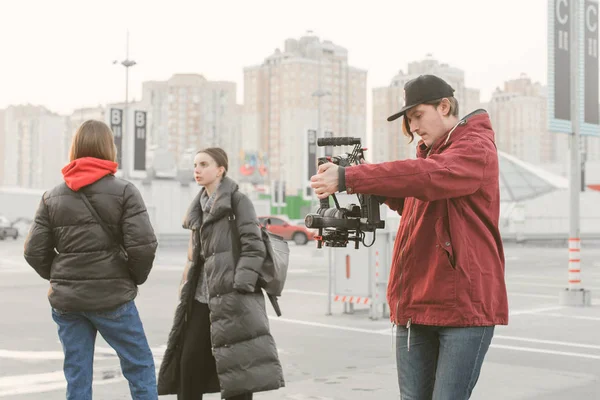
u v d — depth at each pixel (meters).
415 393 2.78
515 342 8.79
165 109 136.75
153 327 9.81
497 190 2.71
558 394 6.02
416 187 2.46
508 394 6.00
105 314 3.87
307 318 10.88
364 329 9.77
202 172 4.59
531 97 131.00
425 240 2.68
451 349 2.64
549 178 55.69
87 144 3.89
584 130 13.07
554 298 14.01
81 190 3.83
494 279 2.68
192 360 4.47
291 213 92.88
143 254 3.86
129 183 3.93
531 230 51.16
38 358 7.48
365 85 127.12
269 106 125.06
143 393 3.97
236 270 4.41
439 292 2.62
